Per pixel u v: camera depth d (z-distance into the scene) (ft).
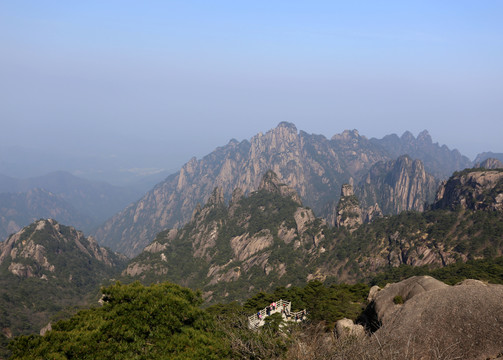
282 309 182.39
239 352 82.23
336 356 58.34
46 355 78.02
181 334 91.56
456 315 61.87
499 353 54.29
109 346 82.99
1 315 506.48
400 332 62.28
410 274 371.35
